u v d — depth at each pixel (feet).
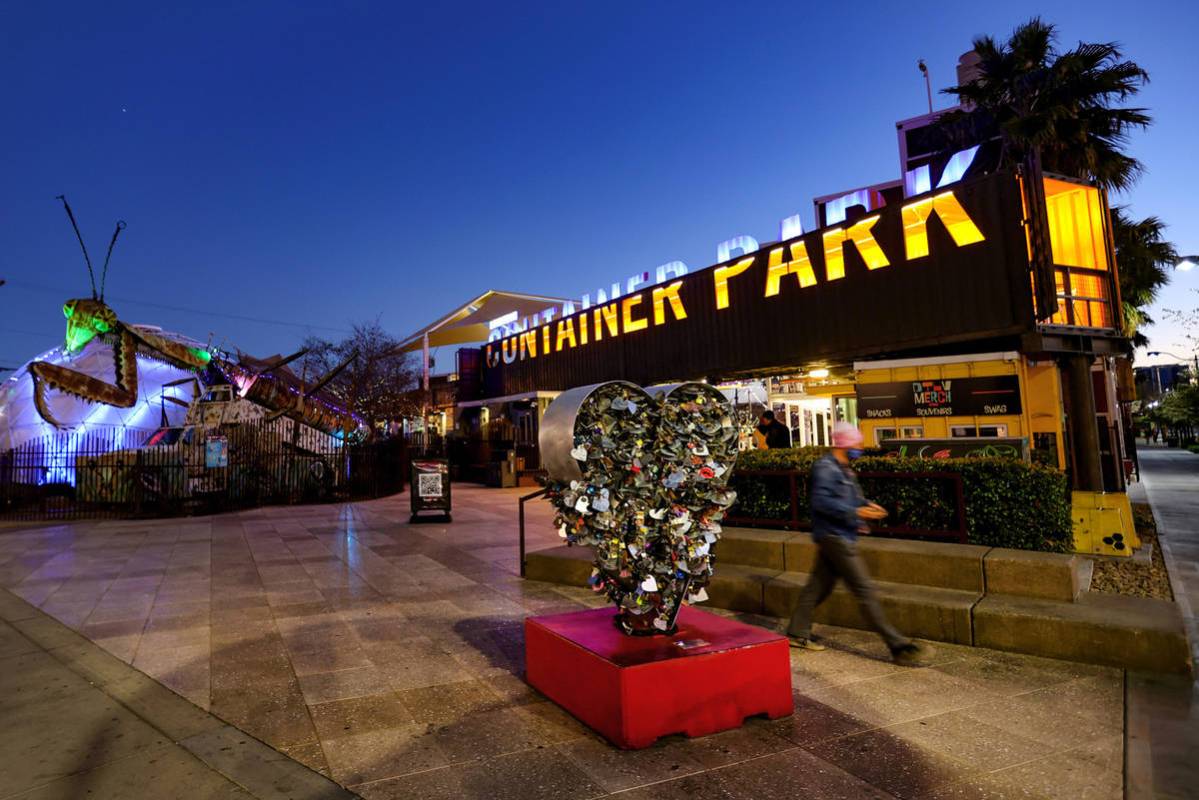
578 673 12.34
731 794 9.64
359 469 61.57
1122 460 56.34
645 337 59.31
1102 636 14.44
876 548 18.86
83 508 51.85
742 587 19.49
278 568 27.53
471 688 14.12
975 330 35.14
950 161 38.70
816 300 43.73
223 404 59.72
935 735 11.39
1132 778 9.78
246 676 14.93
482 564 27.76
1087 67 42.68
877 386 35.78
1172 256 60.13
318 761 10.87
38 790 9.97
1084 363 28.58
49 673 15.20
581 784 10.02
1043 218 29.50
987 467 19.89
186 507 47.62
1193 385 129.08
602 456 12.43
